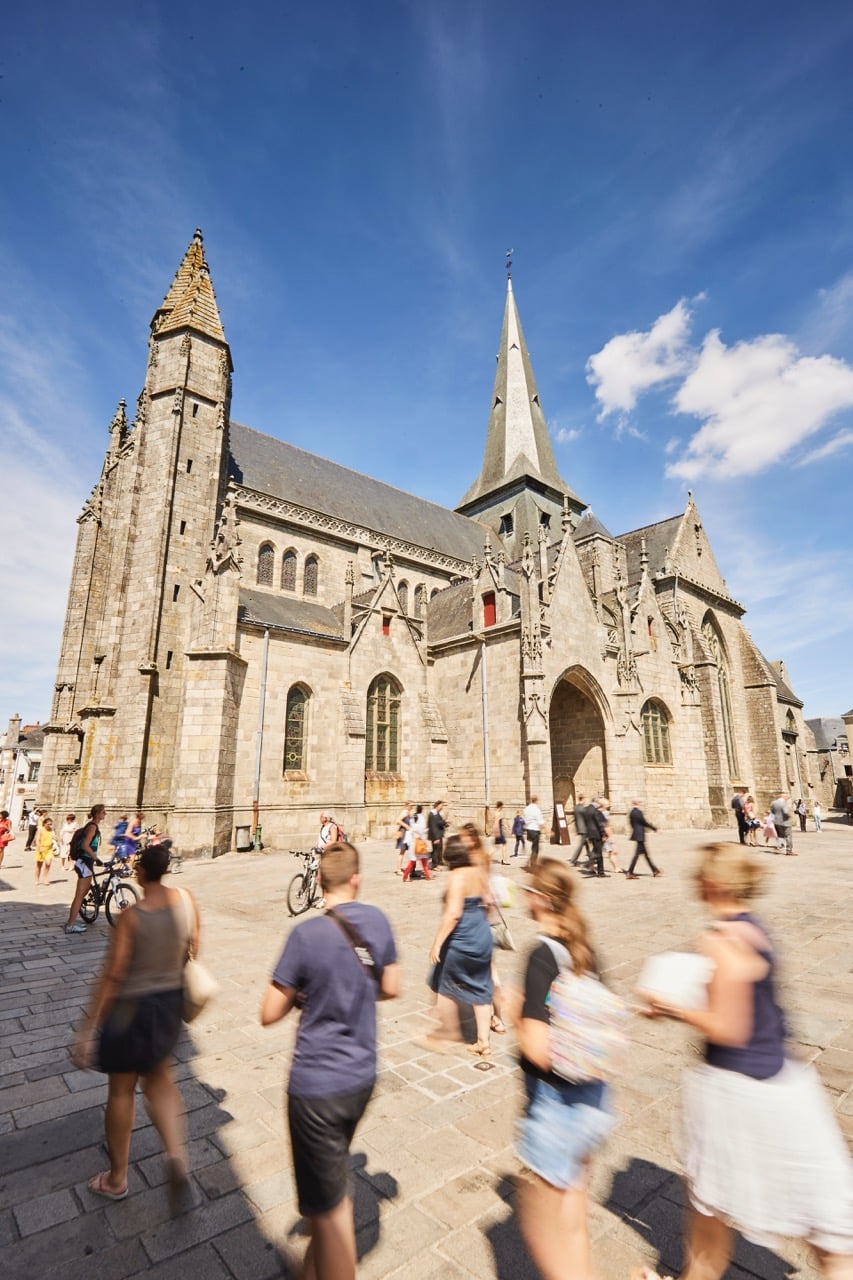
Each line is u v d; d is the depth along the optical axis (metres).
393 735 30.50
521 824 22.72
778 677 63.59
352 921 3.45
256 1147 4.85
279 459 41.00
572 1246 2.91
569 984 3.25
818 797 78.00
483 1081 5.96
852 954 9.98
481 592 31.69
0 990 8.53
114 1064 4.06
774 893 15.45
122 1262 3.68
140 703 25.23
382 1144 4.88
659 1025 7.40
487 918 6.74
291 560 35.94
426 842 17.81
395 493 50.19
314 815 26.50
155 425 29.59
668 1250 3.71
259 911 13.46
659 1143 4.88
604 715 31.33
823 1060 6.27
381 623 30.78
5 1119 5.30
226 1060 6.38
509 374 62.75
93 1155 4.77
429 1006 8.05
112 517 33.44
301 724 27.36
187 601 27.56
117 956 4.21
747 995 3.05
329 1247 2.89
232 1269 3.63
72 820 25.59
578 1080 3.08
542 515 58.00
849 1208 2.72
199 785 23.11
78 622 32.75
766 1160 2.81
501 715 29.11
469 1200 4.20
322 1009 3.20
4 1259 3.69
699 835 31.83
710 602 47.25
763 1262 3.72
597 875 18.77
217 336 31.97
